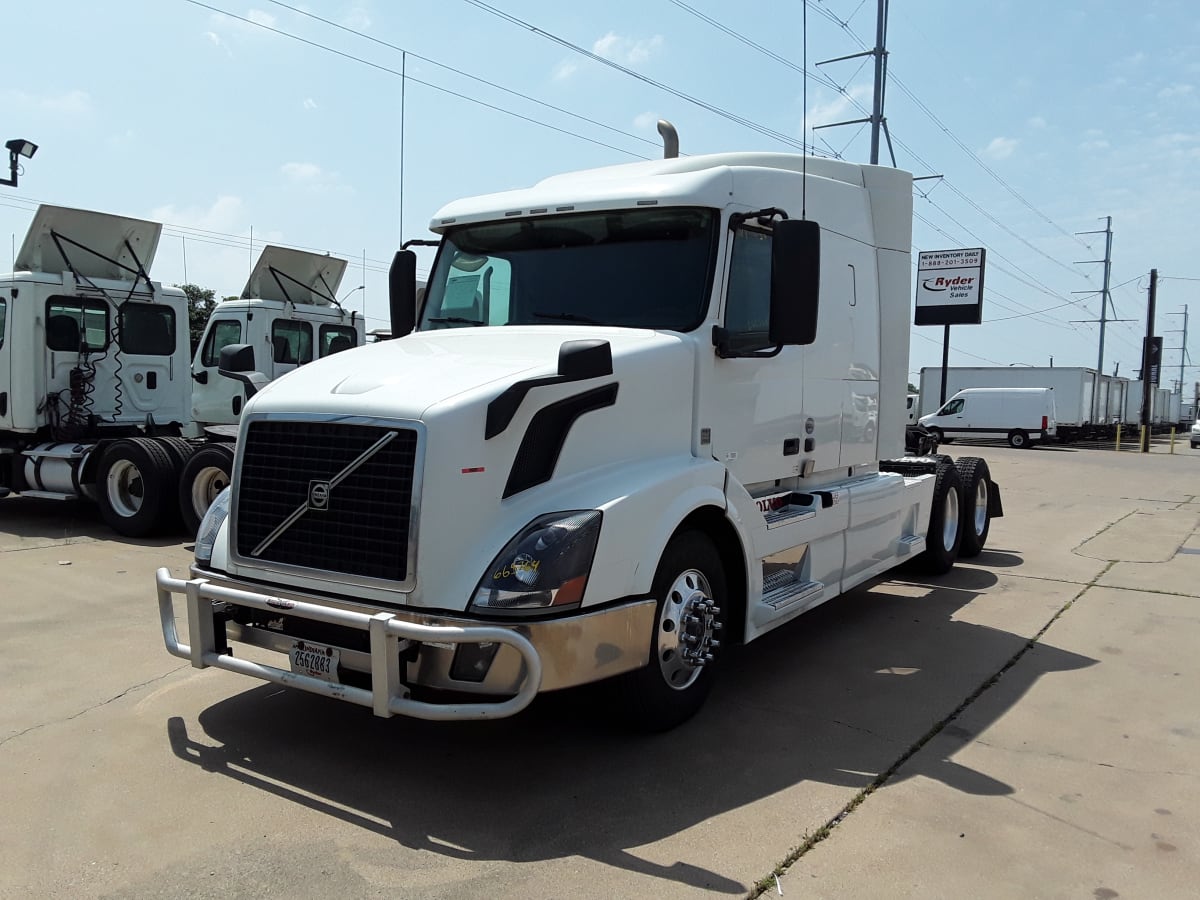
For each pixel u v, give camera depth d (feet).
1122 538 35.68
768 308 17.10
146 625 20.27
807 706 16.11
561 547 12.00
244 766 13.29
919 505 24.94
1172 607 23.76
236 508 13.64
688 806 12.18
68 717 15.05
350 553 12.50
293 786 12.67
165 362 35.96
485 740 14.33
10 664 17.61
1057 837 11.48
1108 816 12.07
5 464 34.73
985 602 24.36
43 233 32.32
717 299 15.53
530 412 12.65
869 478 21.83
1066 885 10.39
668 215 15.93
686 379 14.90
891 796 12.57
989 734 14.89
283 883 10.24
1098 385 144.36
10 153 39.73
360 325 46.73
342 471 12.55
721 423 15.80
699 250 15.65
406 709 11.51
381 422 12.29
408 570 11.96
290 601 12.53
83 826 11.50
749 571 15.67
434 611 11.92
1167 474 68.64
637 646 13.04
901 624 21.95
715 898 10.03
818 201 18.85
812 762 13.66
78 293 33.17
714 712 15.74
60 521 35.37
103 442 31.68
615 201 15.96
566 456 12.98
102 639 19.21
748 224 16.34
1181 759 13.96
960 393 120.78
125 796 12.32
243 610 13.85
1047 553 32.17
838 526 19.20
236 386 42.06
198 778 12.87
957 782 13.04
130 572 25.63
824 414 19.27
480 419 12.21
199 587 13.41
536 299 16.66
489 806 12.14
